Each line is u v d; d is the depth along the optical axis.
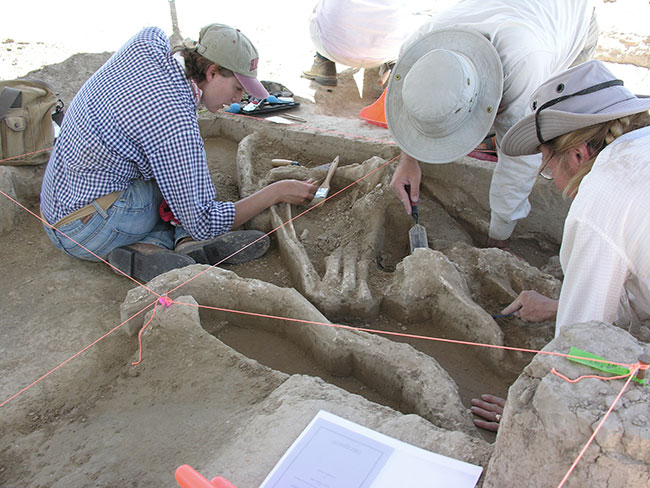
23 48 4.95
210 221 2.51
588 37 3.08
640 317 1.69
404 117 2.52
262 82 4.52
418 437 1.51
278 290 2.22
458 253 2.57
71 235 2.52
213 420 1.71
